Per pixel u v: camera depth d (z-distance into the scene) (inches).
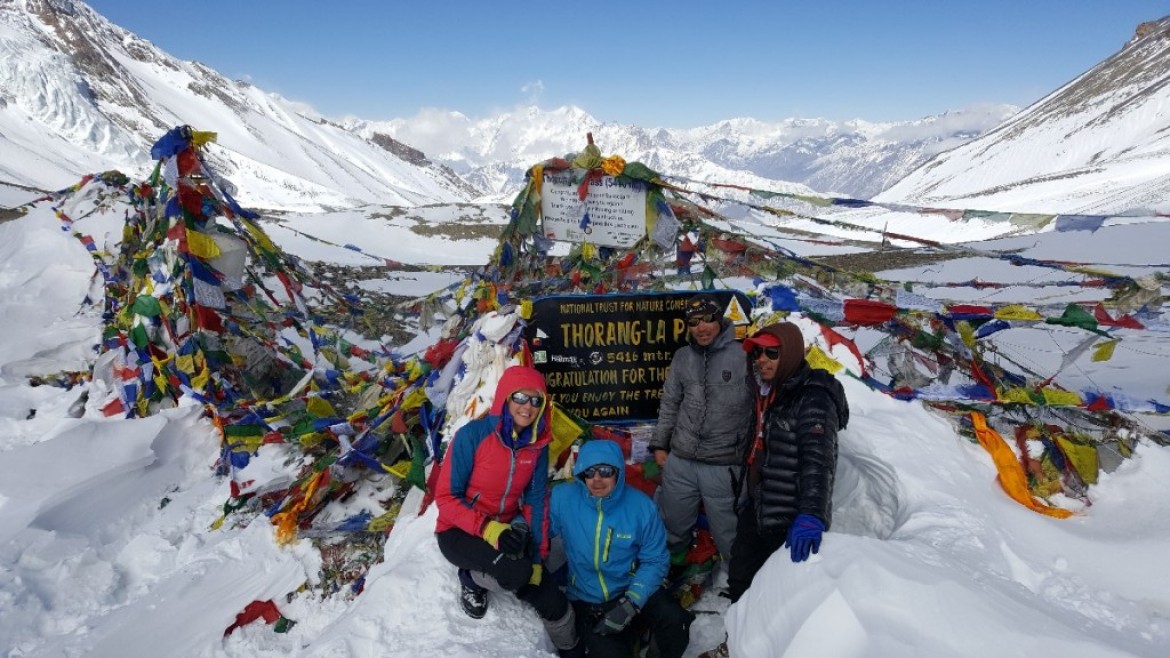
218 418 274.1
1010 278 637.9
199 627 188.5
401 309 323.9
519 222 244.2
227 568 210.5
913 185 7381.9
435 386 220.5
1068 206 2810.0
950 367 214.8
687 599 182.4
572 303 214.1
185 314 294.7
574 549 161.3
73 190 405.1
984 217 201.2
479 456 162.1
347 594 197.2
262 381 316.2
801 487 145.0
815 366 215.3
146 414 310.7
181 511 244.4
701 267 256.5
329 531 215.9
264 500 241.6
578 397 217.5
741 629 141.1
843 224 220.2
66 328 411.2
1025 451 188.2
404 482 234.1
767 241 248.5
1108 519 171.3
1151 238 842.2
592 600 162.4
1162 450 182.4
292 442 270.2
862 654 112.2
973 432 195.2
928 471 175.6
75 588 205.5
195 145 284.2
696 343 179.6
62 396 340.5
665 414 184.9
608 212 247.0
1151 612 138.5
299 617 193.9
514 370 159.9
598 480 153.7
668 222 244.4
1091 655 106.2
